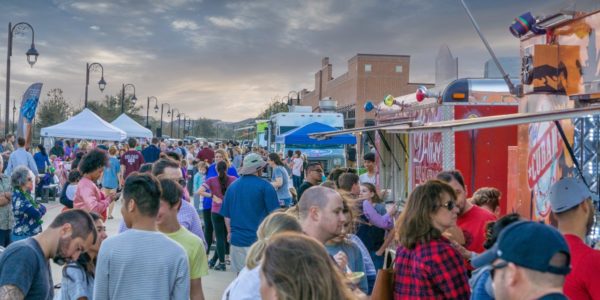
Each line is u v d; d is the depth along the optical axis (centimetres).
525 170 600
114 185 1508
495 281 221
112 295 365
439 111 791
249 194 738
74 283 381
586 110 336
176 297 377
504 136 777
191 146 3142
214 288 875
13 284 336
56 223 368
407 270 377
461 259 368
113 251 367
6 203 791
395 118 973
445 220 373
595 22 491
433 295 364
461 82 784
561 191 337
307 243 211
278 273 201
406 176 965
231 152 2777
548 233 209
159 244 374
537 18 571
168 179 441
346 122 4288
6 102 2194
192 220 553
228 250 1080
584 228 335
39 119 5206
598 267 312
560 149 523
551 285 207
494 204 572
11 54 2183
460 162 769
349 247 419
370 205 660
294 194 1273
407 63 4028
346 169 897
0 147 1955
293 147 1973
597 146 476
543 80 551
